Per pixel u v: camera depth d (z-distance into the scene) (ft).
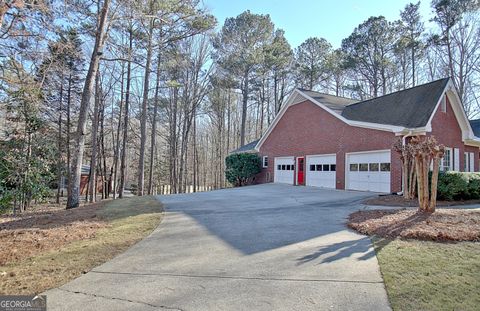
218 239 20.21
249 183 77.41
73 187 39.65
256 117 134.00
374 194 44.60
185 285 12.94
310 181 61.87
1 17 27.86
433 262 14.96
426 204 27.55
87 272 14.51
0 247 18.60
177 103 104.78
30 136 43.57
